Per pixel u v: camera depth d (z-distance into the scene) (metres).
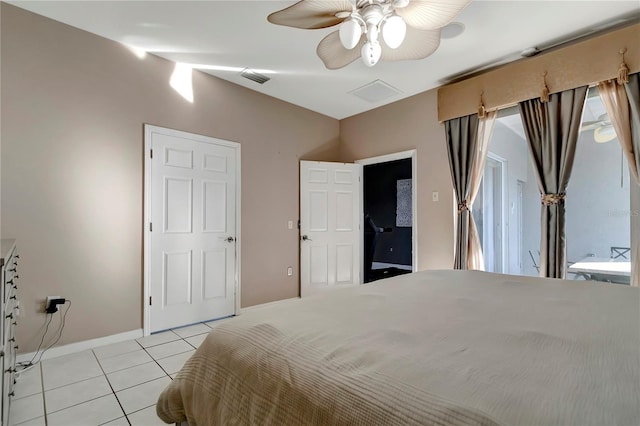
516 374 0.74
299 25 1.83
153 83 2.96
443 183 3.57
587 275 2.71
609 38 2.41
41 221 2.38
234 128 3.57
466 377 0.73
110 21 2.46
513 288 1.68
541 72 2.76
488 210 3.69
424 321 1.15
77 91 2.54
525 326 1.09
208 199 3.34
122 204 2.77
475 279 1.93
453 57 2.97
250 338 1.03
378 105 4.21
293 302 1.45
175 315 3.09
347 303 1.40
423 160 3.75
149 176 2.92
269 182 3.91
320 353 0.88
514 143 3.38
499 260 3.64
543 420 0.56
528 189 3.21
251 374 0.91
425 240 3.71
